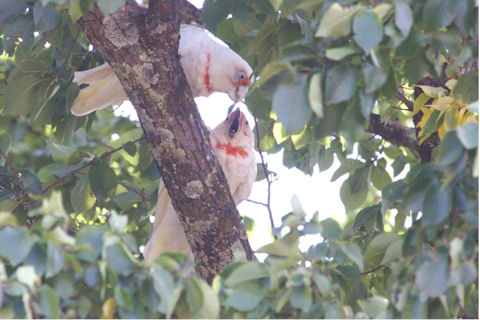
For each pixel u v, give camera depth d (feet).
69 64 31.53
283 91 17.83
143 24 25.12
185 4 33.35
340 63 17.71
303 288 17.76
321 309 18.07
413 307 18.08
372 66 17.65
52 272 16.26
